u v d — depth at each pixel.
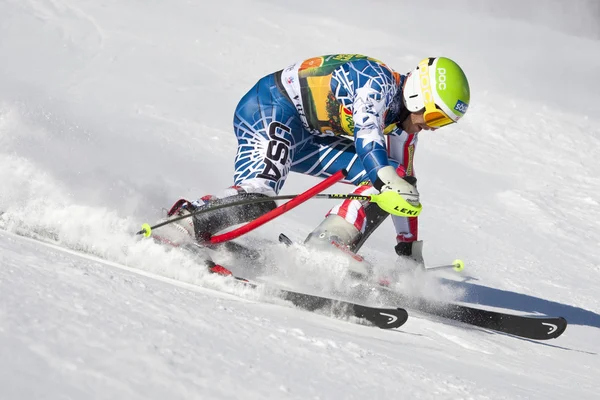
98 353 5.18
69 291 6.67
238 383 5.39
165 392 4.85
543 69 48.16
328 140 14.34
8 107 19.12
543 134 35.81
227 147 24.92
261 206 12.66
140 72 30.16
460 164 29.92
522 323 12.20
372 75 12.18
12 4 33.12
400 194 11.21
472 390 6.99
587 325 15.82
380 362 7.30
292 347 6.98
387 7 52.75
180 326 6.54
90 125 22.66
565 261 22.09
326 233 12.69
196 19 38.03
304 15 44.25
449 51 46.22
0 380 4.30
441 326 11.78
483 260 20.28
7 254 7.74
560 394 8.22
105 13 35.12
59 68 28.62
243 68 33.75
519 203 26.95
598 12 68.69
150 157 21.14
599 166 33.31
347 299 12.29
